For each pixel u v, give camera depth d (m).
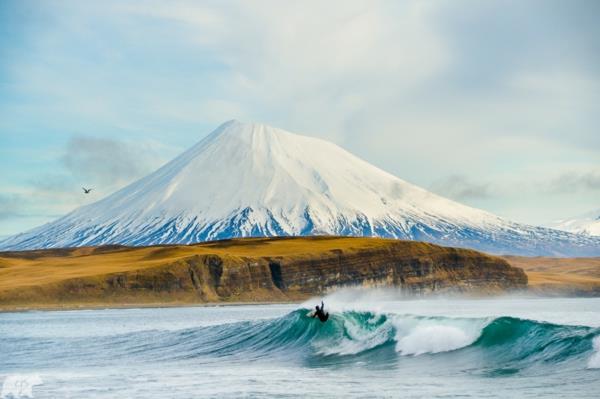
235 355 73.06
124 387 54.34
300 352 71.12
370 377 55.84
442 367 58.50
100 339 92.19
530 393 47.22
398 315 69.62
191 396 50.03
